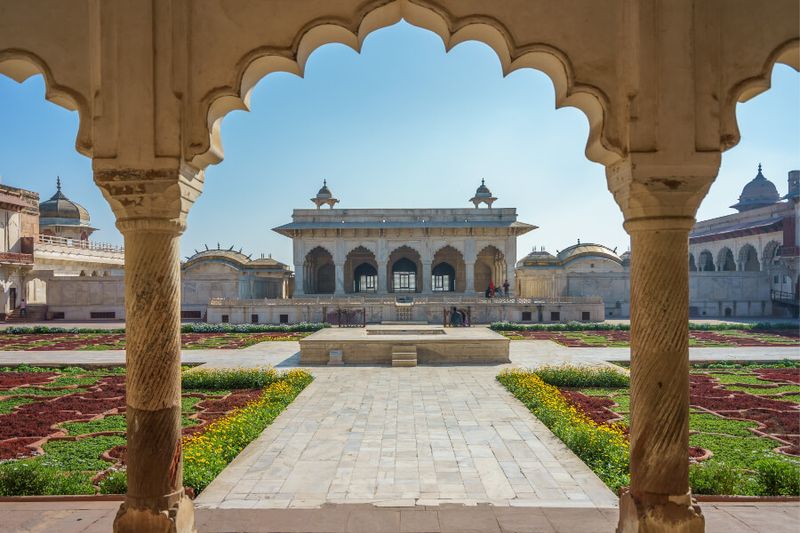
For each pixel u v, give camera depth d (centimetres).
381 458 642
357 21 383
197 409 937
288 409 893
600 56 381
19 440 753
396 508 492
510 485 555
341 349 1415
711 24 371
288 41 383
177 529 368
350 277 3784
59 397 1044
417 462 628
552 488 546
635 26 368
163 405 377
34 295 3275
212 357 1541
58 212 4125
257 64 395
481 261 3800
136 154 371
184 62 378
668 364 366
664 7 367
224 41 382
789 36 375
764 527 434
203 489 542
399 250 3762
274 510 486
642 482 369
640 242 378
